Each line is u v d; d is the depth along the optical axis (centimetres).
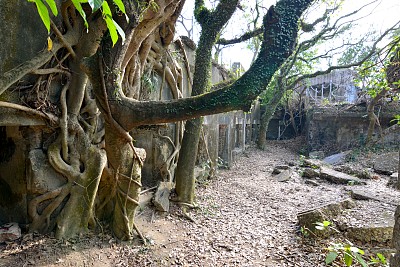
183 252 413
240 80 311
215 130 902
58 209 409
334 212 461
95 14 376
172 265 378
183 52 708
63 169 400
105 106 339
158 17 359
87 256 379
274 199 669
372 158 1046
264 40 307
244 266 374
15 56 348
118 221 425
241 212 584
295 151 1573
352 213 471
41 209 403
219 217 554
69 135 407
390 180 756
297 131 1828
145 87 569
